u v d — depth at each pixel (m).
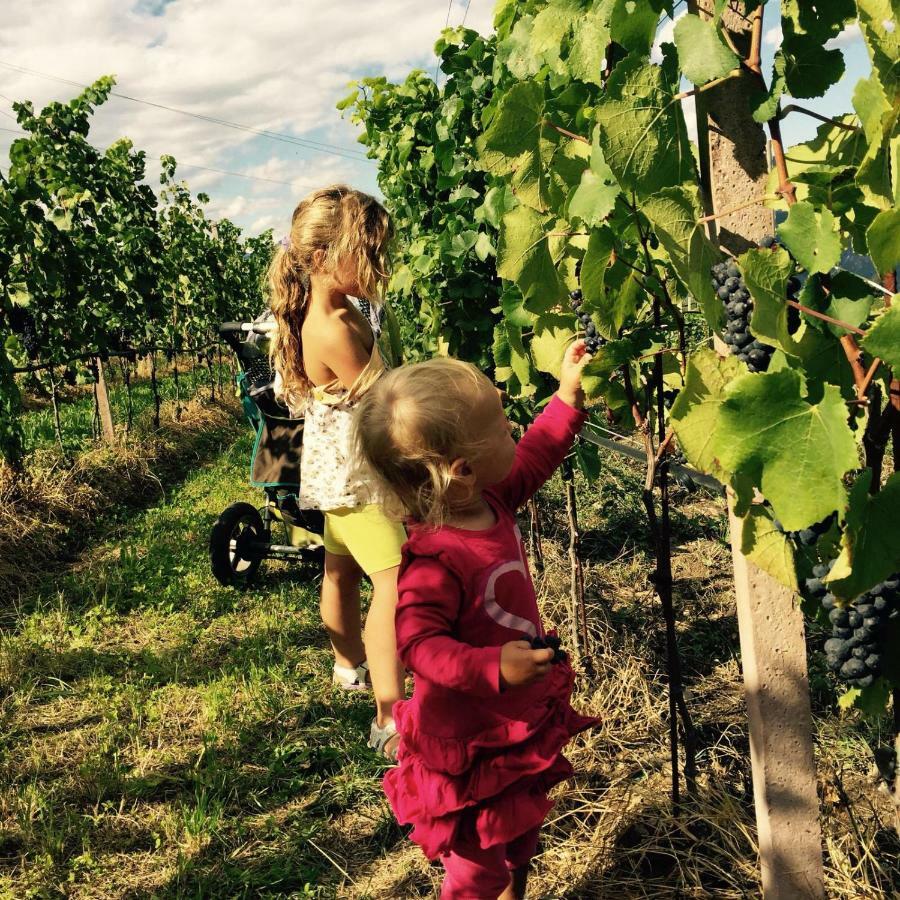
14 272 7.68
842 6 1.51
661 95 1.61
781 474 1.45
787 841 1.93
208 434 11.88
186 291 14.08
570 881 2.44
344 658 3.66
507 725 1.81
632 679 3.44
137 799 3.09
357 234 2.79
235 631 4.67
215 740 3.42
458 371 1.81
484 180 5.11
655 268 2.19
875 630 1.58
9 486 6.80
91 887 2.65
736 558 1.88
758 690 1.88
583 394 2.23
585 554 5.27
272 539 6.24
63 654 4.41
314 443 3.00
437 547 1.80
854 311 1.52
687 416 1.64
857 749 2.85
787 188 1.56
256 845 2.80
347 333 2.88
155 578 5.56
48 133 9.27
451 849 1.86
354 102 7.08
